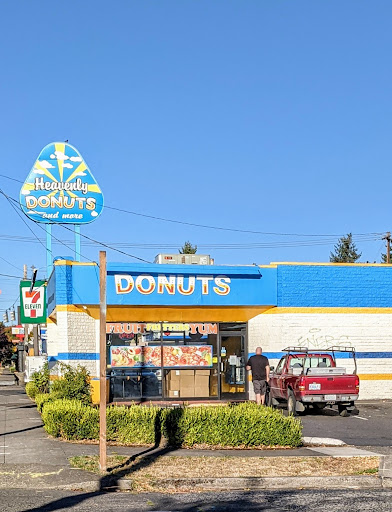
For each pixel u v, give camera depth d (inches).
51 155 1103.0
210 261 1009.5
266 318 960.3
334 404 776.9
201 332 957.8
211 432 546.9
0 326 2753.4
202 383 952.3
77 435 572.4
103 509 368.2
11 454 509.7
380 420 743.1
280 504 381.4
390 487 433.7
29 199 1088.2
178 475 438.0
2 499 388.5
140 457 494.0
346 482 437.4
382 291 977.5
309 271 963.3
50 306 1033.5
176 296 939.3
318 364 827.4
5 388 1472.7
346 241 2819.9
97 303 915.4
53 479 430.3
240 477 433.4
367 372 960.9
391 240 2082.9
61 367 863.7
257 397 783.7
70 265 914.1
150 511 364.5
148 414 558.6
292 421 558.6
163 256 995.9
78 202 1099.9
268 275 960.9
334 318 960.9
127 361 930.7
